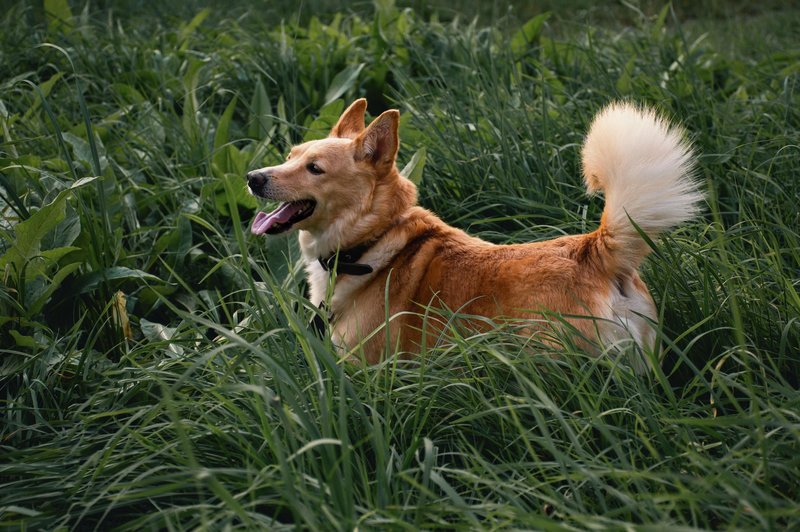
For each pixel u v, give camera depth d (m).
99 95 8.52
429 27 10.04
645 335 4.24
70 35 9.58
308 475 3.47
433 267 4.68
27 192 5.45
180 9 12.64
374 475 3.69
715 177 6.38
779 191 5.94
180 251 5.83
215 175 6.76
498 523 3.22
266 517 3.20
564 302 4.22
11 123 6.64
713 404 3.79
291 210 4.96
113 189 5.97
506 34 10.12
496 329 4.05
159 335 4.91
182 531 3.22
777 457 3.50
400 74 8.20
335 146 4.89
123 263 5.47
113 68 9.09
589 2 14.95
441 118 7.16
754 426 3.61
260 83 7.69
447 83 7.98
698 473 3.39
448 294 4.57
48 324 5.00
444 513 3.42
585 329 4.18
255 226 4.97
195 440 3.77
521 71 9.01
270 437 3.38
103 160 6.04
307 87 8.53
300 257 5.69
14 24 10.07
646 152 4.18
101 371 4.52
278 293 4.04
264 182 4.77
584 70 8.84
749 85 8.49
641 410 3.80
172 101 8.22
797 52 9.35
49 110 5.20
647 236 4.07
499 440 3.84
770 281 4.98
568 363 3.93
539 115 7.32
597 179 4.45
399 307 4.71
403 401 4.00
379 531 3.12
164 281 5.38
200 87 7.89
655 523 3.09
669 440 3.68
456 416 3.98
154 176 6.75
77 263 4.72
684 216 4.16
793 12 13.29
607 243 4.23
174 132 7.39
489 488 3.63
